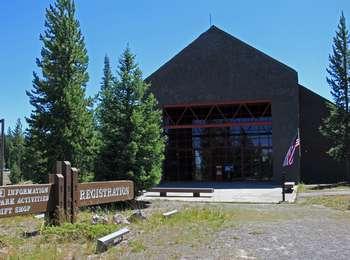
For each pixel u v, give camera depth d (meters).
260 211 19.77
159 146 25.28
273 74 47.69
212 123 51.03
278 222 15.20
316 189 38.22
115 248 10.27
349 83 47.16
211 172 50.84
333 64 47.66
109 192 15.73
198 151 51.31
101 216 15.39
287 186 35.22
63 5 27.34
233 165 50.38
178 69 49.91
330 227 13.89
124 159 24.44
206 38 49.59
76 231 11.91
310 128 51.50
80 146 26.33
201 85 49.28
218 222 14.73
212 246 10.51
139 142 24.84
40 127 26.66
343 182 46.38
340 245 10.76
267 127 49.84
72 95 26.53
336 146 48.16
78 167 26.31
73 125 26.52
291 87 47.22
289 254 9.70
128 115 24.97
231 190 38.75
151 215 16.81
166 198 31.05
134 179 24.39
